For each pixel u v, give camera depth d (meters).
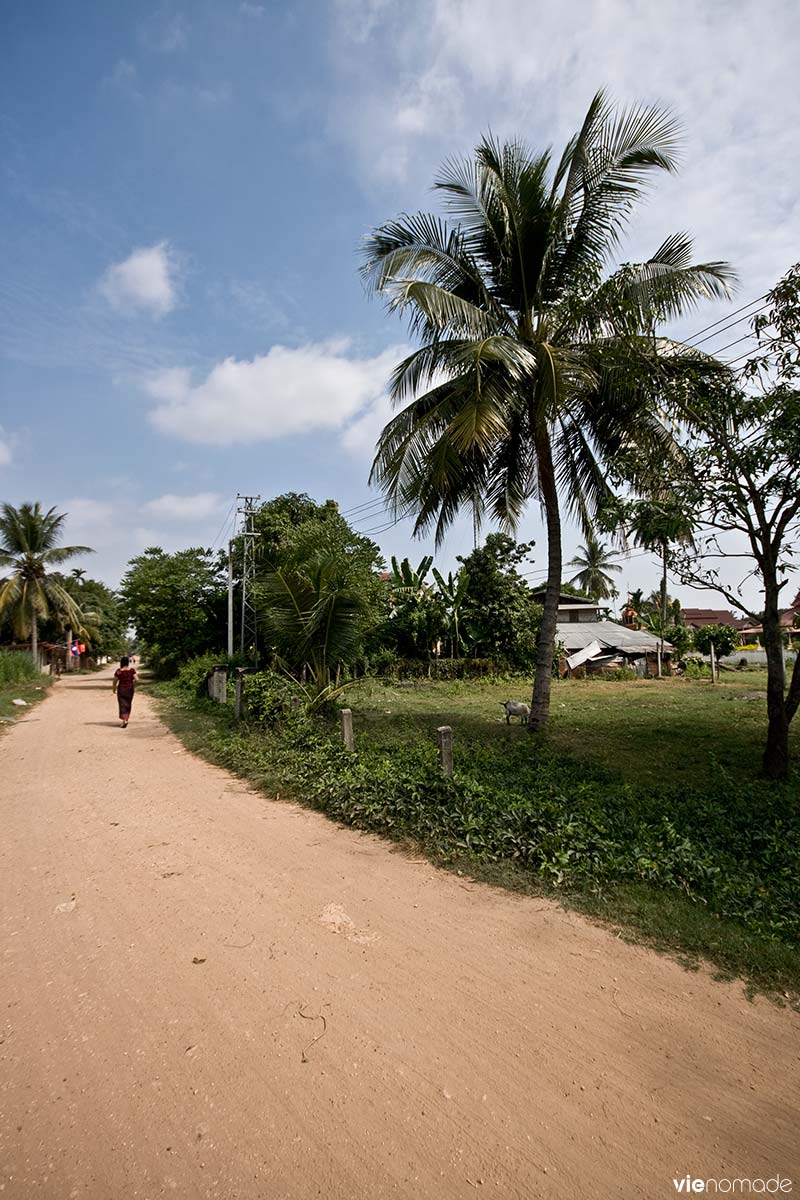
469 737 11.80
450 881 4.80
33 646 37.50
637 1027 3.03
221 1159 2.22
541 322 11.41
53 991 3.26
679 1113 2.48
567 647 32.88
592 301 10.05
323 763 8.00
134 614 30.53
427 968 3.54
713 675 27.25
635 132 10.14
